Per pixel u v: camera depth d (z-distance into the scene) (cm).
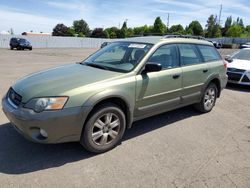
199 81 519
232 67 867
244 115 576
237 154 383
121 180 306
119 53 449
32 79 377
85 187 290
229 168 342
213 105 594
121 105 387
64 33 8750
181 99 484
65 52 2898
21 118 314
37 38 4281
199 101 545
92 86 342
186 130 469
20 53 2475
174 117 536
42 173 313
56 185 291
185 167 340
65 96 321
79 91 330
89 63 455
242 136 453
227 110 610
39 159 345
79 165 334
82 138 347
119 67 410
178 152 381
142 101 406
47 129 313
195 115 556
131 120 397
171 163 349
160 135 440
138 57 415
